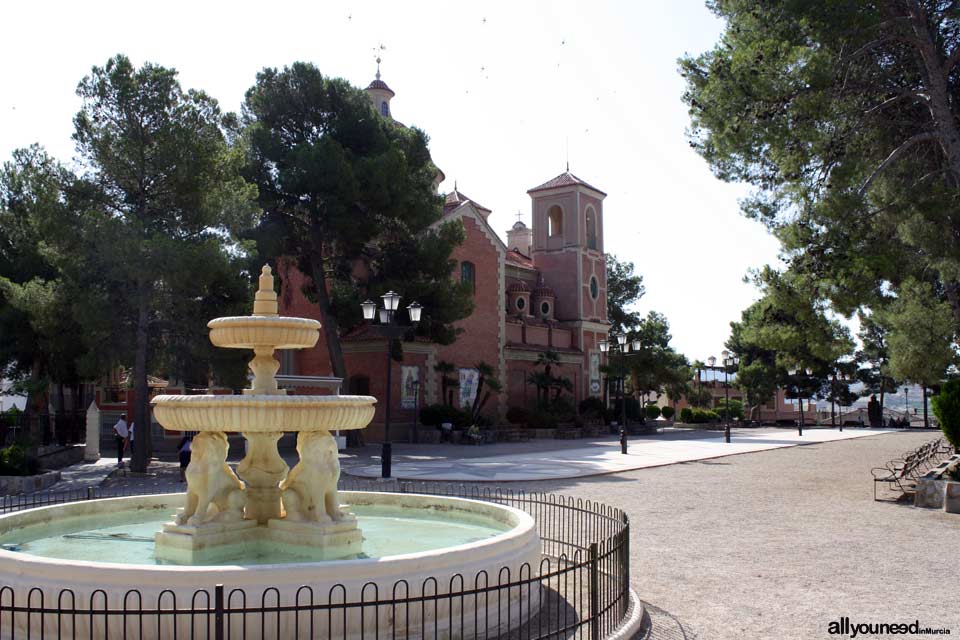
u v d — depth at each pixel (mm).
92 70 23453
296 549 8000
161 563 7680
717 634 7047
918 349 17781
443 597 5742
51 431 28469
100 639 5996
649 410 59094
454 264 33781
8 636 6242
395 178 30969
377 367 37469
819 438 42594
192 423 7906
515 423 44312
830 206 16984
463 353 42406
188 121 23906
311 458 8180
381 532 9547
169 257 21516
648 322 55219
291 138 31969
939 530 12727
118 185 23797
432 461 26172
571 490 18203
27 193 27875
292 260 33062
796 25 17625
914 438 42406
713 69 17984
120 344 23297
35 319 23875
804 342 18953
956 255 16750
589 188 53906
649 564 10078
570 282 52688
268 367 8992
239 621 5934
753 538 11992
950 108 17500
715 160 19188
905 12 17266
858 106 18062
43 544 8734
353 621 6164
